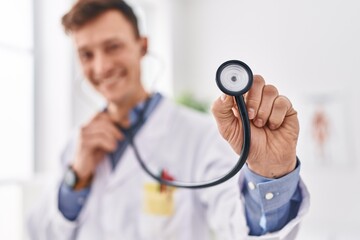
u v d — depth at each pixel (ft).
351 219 7.21
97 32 2.86
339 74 7.47
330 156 7.41
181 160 3.02
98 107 6.00
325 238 6.86
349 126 7.34
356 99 7.33
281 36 8.06
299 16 7.89
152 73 8.15
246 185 1.59
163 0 8.82
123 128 3.17
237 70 1.26
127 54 2.96
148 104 3.24
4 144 5.62
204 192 2.73
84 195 3.12
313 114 7.60
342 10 7.50
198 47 9.08
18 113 5.82
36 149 6.03
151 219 2.93
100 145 3.06
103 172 3.14
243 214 1.64
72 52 6.08
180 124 3.15
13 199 5.53
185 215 2.91
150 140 3.10
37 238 3.30
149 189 2.96
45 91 6.10
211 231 3.45
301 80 7.78
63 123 5.99
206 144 2.97
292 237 1.58
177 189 2.93
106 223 3.01
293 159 1.39
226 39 8.77
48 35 6.12
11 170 5.72
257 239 1.55
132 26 3.04
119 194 3.02
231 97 1.30
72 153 3.44
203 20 9.04
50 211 3.24
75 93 6.11
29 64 5.97
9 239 5.46
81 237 3.07
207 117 3.26
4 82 5.61
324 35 7.64
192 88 9.10
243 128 1.30
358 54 7.34
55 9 6.05
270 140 1.36
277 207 1.48
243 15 8.55
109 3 2.89
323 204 7.40
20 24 5.86
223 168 2.64
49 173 5.80
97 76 2.97
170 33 8.82
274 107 1.32
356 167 7.26
